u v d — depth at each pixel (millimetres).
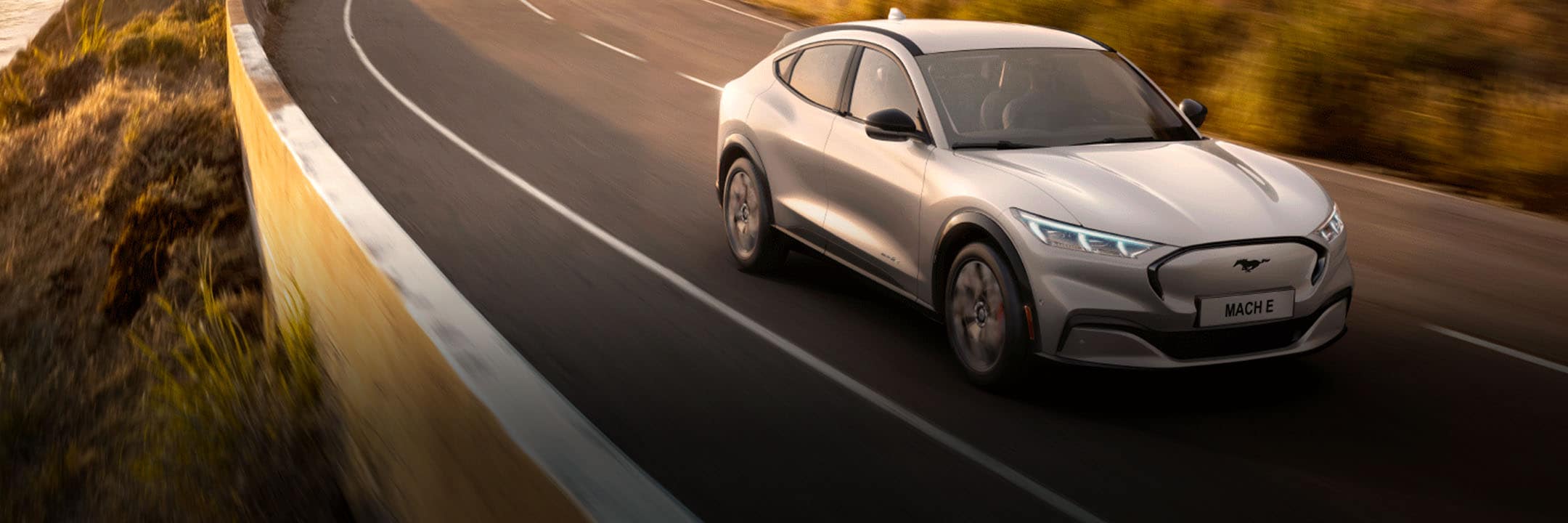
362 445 4297
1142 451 4551
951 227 5281
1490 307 6676
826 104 6504
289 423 5227
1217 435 4711
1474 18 13102
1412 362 5645
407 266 3953
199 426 5727
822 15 21625
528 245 7816
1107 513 4062
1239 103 12508
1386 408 5000
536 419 2686
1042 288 4832
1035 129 5664
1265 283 4801
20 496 7766
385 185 9719
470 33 20016
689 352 5695
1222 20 13594
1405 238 8391
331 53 17859
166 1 27766
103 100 17391
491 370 3002
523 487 2535
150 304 9508
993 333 5094
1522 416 4934
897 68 6047
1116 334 4742
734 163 7238
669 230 8211
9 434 8797
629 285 6859
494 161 10617
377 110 13266
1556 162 9945
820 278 7031
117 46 20578
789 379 5332
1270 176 5352
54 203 14602
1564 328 6297
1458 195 10148
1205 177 5133
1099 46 6371
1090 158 5309
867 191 5934
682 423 4836
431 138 11719
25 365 10430
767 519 4031
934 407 5000
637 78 15570
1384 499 4156
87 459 7754
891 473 4367
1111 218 4785
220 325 7277
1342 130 11688
